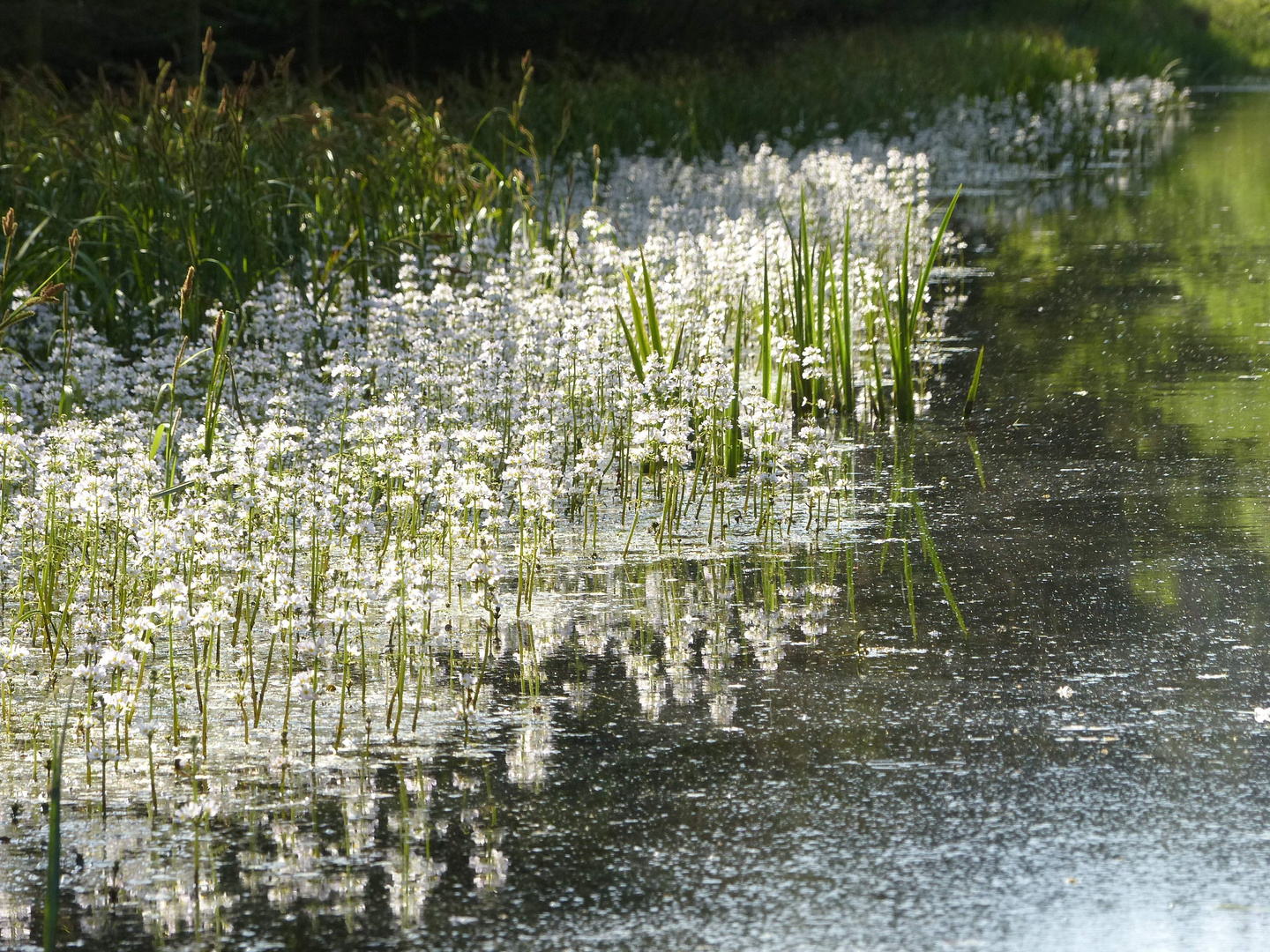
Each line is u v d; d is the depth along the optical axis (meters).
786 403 13.05
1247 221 24.64
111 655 6.35
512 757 6.20
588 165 26.73
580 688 7.00
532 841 5.43
